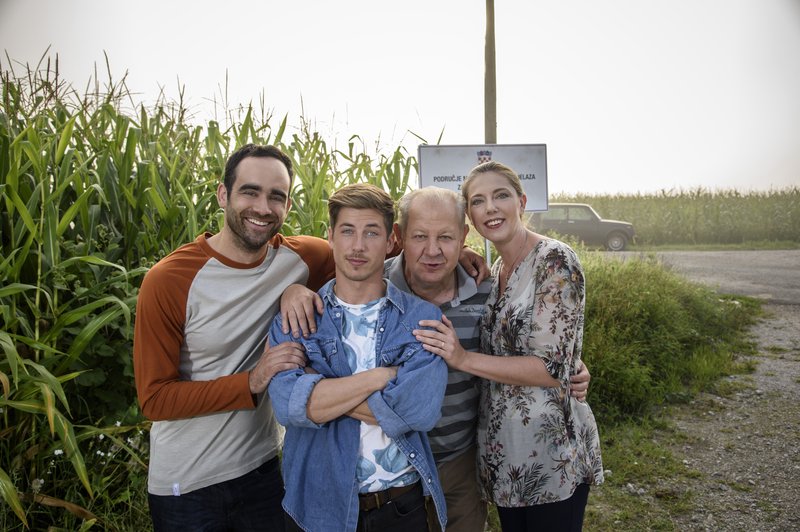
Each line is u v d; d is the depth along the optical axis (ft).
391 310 5.01
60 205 8.02
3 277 6.61
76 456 6.18
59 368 6.68
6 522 6.64
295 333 4.97
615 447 12.38
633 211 61.87
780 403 15.01
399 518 4.80
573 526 5.72
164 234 8.61
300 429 4.91
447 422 5.94
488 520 9.37
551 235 34.30
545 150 13.04
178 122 10.75
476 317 6.12
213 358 5.56
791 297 27.99
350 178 12.46
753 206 58.54
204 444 5.54
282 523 6.13
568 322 5.38
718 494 10.51
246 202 5.26
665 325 19.17
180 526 5.56
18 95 8.67
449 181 12.55
